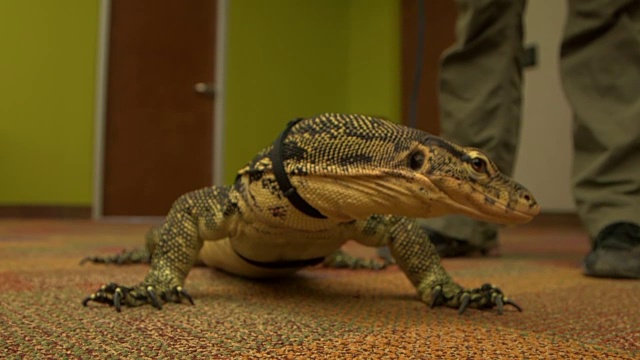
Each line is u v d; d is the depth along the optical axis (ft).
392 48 15.17
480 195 2.66
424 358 2.12
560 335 2.48
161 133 13.64
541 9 12.21
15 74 12.64
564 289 3.52
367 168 2.65
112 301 2.87
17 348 2.16
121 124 13.28
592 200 4.22
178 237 3.07
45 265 4.30
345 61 16.51
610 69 4.31
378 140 2.69
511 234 9.45
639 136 4.11
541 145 12.25
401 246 3.12
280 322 2.60
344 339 2.37
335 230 3.00
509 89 5.07
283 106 15.34
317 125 2.78
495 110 5.06
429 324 2.62
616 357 2.20
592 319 2.75
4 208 12.48
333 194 2.69
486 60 5.13
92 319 2.60
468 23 5.09
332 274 4.06
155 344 2.25
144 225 10.93
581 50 4.44
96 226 10.30
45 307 2.81
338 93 16.38
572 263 4.83
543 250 6.11
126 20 13.37
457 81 5.25
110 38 13.24
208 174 14.15
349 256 4.45
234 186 3.05
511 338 2.43
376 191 2.66
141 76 13.47
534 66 12.35
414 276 3.12
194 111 13.99
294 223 2.85
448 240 5.18
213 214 3.04
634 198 4.10
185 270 3.08
